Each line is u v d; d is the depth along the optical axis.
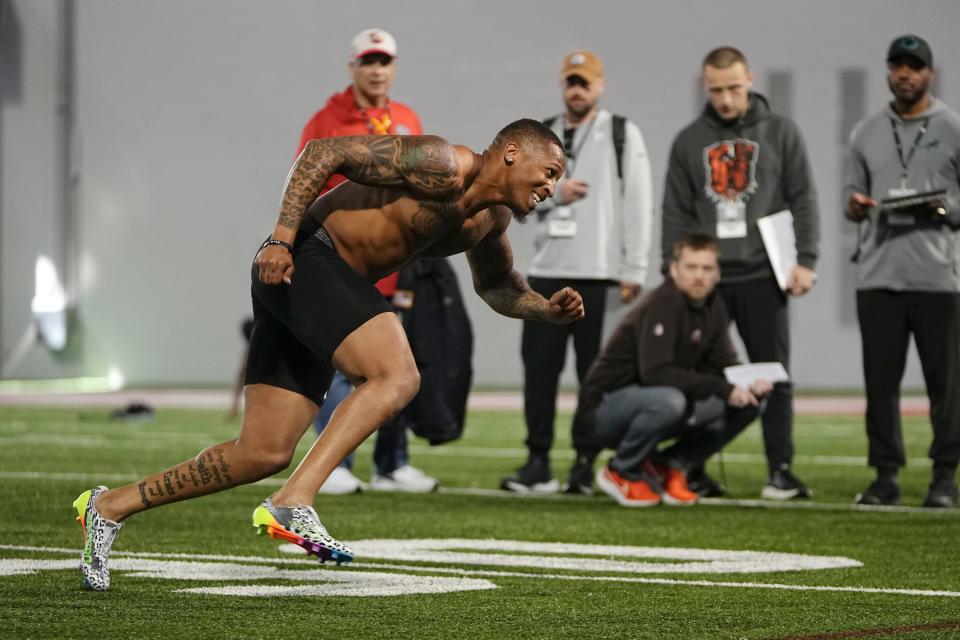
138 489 13.88
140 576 15.07
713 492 26.12
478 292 15.28
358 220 13.43
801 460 34.91
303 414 13.61
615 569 16.17
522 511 22.98
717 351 24.88
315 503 24.14
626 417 24.08
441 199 13.20
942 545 18.72
